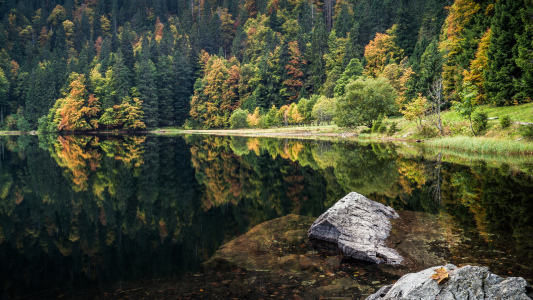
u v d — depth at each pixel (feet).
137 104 263.90
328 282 14.75
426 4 283.38
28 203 29.99
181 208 29.22
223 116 303.48
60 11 504.02
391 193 34.60
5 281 14.75
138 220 25.25
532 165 51.37
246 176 47.55
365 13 338.75
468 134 84.89
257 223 24.71
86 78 258.37
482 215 25.50
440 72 150.41
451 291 9.30
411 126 118.83
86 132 251.19
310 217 26.45
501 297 8.76
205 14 562.66
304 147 97.45
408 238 20.49
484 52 104.01
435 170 49.11
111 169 52.34
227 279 14.96
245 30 473.67
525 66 86.43
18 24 439.63
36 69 308.40
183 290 13.76
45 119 254.88
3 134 221.87
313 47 317.22
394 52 255.70
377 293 11.62
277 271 15.98
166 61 342.03
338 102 146.72
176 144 116.98
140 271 15.84
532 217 24.63
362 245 18.60
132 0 597.93
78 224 24.03
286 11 480.64
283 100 300.40
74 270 15.96
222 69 322.14
